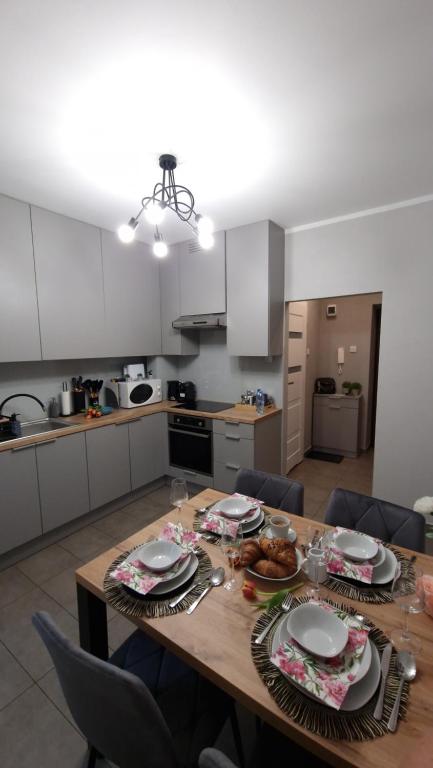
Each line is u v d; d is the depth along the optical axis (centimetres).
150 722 76
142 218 271
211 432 312
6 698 144
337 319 471
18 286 238
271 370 338
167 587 111
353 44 119
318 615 94
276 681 80
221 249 309
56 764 122
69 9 105
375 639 91
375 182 221
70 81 132
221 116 155
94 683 76
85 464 269
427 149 183
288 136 171
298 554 126
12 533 224
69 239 268
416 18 110
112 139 170
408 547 137
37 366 289
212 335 372
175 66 127
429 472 261
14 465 223
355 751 67
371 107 151
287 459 375
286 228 306
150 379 360
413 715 73
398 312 262
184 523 152
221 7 106
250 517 152
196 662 86
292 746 92
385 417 274
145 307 341
